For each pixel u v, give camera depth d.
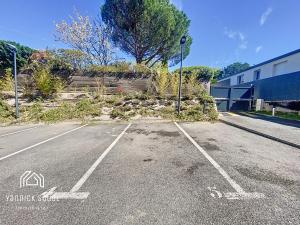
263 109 16.97
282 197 2.95
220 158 4.74
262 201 2.84
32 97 13.27
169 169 4.07
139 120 11.28
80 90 14.35
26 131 8.80
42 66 14.26
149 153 5.18
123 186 3.33
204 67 19.67
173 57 20.34
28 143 6.49
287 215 2.50
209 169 4.05
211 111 11.97
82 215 2.53
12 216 2.52
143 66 15.22
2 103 12.34
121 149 5.57
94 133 8.00
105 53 18.33
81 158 4.82
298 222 2.37
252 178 3.62
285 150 5.39
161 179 3.59
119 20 16.30
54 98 13.39
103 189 3.23
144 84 14.50
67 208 2.69
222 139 6.74
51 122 11.02
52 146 6.03
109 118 11.57
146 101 12.80
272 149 5.50
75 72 14.52
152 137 7.12
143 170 4.02
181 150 5.43
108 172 3.94
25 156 5.05
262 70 20.17
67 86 14.36
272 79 16.47
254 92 17.66
